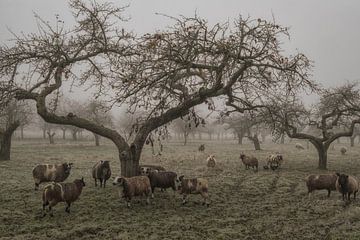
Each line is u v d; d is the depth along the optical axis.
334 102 31.72
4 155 34.47
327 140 31.61
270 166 30.75
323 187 18.44
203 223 13.56
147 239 11.72
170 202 16.91
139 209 15.52
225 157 41.09
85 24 19.64
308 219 14.39
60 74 19.08
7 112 42.41
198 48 16.52
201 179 16.67
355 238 11.90
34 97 18.77
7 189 19.30
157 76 17.03
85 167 30.38
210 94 18.64
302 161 37.81
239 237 12.13
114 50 20.00
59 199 14.16
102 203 16.33
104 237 11.88
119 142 19.52
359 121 30.33
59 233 12.08
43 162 33.47
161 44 16.20
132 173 19.30
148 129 19.73
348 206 16.56
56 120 18.70
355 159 40.62
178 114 19.64
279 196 18.95
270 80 17.70
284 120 28.20
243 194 19.47
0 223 13.16
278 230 12.99
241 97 20.53
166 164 33.31
